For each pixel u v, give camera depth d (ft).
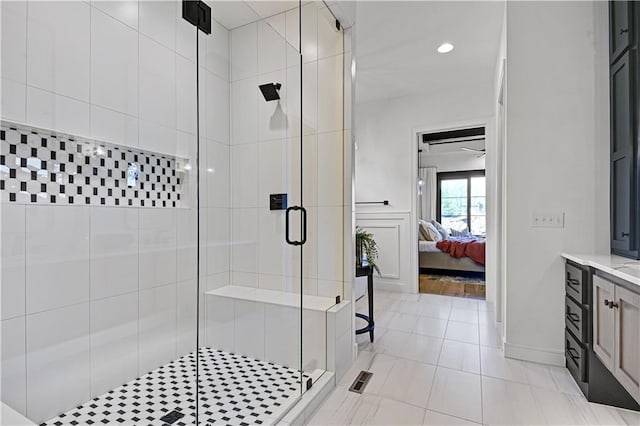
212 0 7.79
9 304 4.83
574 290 6.66
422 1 8.07
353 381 6.75
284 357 6.98
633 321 4.48
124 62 6.38
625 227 6.35
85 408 5.55
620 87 6.59
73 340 5.57
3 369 4.77
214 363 7.11
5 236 4.82
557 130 7.39
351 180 7.51
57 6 5.37
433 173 26.30
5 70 4.78
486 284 12.91
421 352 8.13
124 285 6.36
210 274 7.82
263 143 7.93
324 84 7.77
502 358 7.76
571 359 6.82
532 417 5.50
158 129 6.98
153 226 6.89
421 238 19.93
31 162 5.15
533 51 7.55
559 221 7.37
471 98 13.14
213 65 8.01
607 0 7.09
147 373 6.68
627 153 6.26
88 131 5.79
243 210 8.03
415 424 5.35
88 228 5.84
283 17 8.24
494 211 12.69
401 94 14.20
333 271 7.71
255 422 5.15
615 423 5.34
